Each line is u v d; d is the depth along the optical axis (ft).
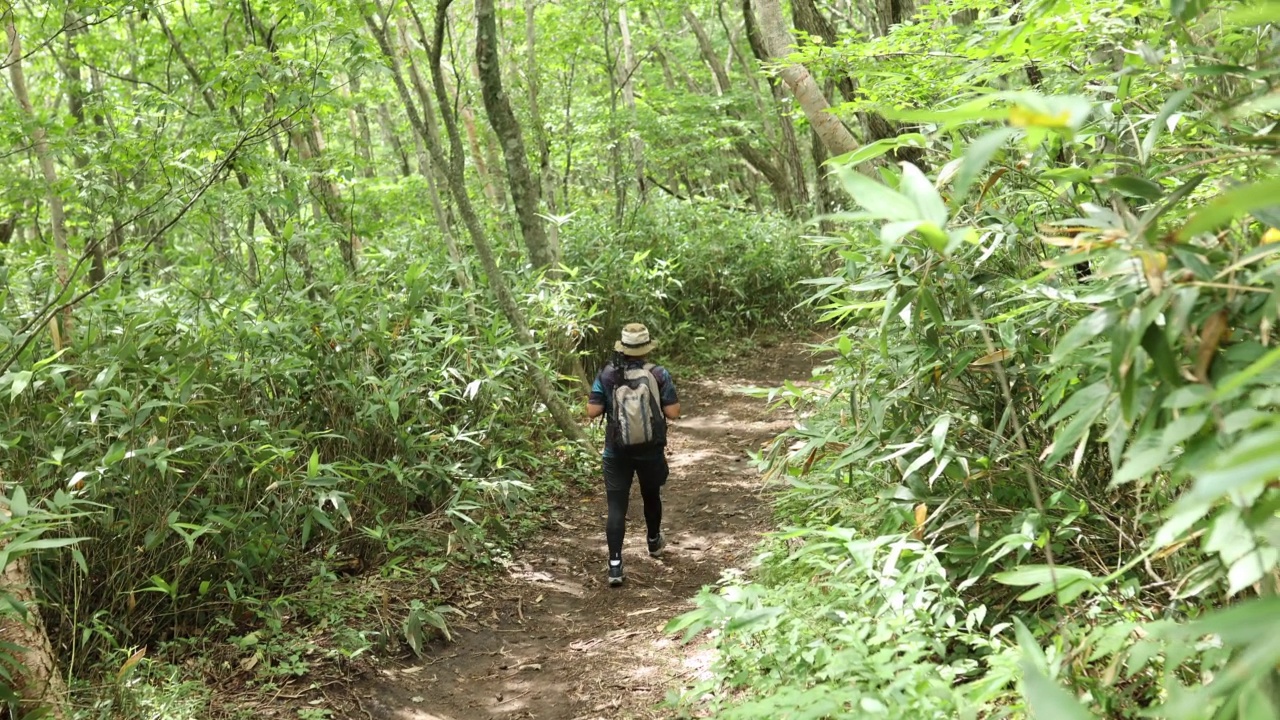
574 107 42.93
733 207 45.55
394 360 18.97
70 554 12.92
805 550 10.19
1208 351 4.76
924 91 12.64
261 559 14.90
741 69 61.16
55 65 33.27
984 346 10.33
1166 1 7.15
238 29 28.17
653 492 18.07
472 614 15.97
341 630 14.24
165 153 20.07
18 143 22.08
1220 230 5.66
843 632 9.07
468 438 19.25
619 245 35.76
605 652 14.29
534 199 28.04
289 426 16.93
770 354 36.96
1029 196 10.08
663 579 17.38
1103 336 6.66
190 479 14.64
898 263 9.71
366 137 42.01
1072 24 8.67
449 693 13.56
